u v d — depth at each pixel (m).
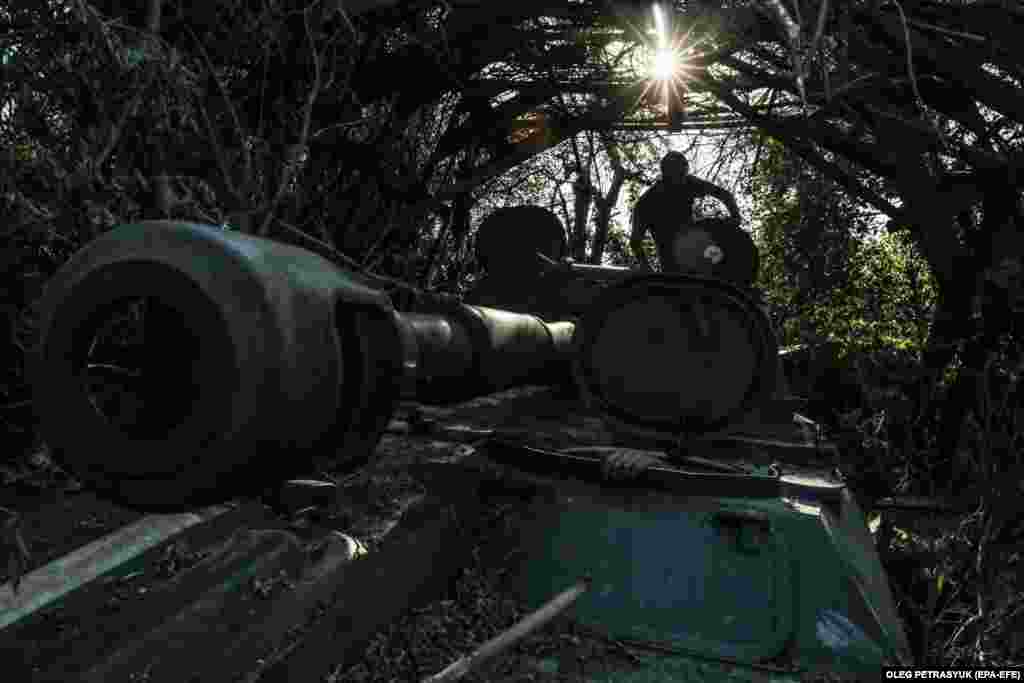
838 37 5.28
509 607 2.68
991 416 7.25
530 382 4.16
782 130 7.84
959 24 5.36
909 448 8.23
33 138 3.16
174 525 2.38
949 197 7.44
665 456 3.36
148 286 1.18
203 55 4.06
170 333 1.27
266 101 5.11
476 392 2.67
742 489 3.09
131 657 1.60
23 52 3.10
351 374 1.52
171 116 3.88
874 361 9.51
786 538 2.82
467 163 8.41
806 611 2.64
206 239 1.20
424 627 2.40
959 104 7.01
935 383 8.19
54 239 3.14
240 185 4.21
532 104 7.82
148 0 3.58
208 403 1.16
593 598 2.71
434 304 2.52
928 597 5.60
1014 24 5.22
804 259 12.91
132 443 1.21
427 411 4.49
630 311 3.57
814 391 11.41
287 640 1.80
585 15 6.36
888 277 12.59
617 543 2.88
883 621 2.71
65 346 1.23
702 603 2.67
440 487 2.96
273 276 1.24
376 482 2.91
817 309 13.05
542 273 5.45
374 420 1.65
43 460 3.05
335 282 1.42
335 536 2.33
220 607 1.88
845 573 2.74
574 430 4.08
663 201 5.13
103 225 3.06
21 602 1.80
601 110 7.70
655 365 3.53
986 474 6.51
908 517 7.11
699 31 5.98
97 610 1.80
